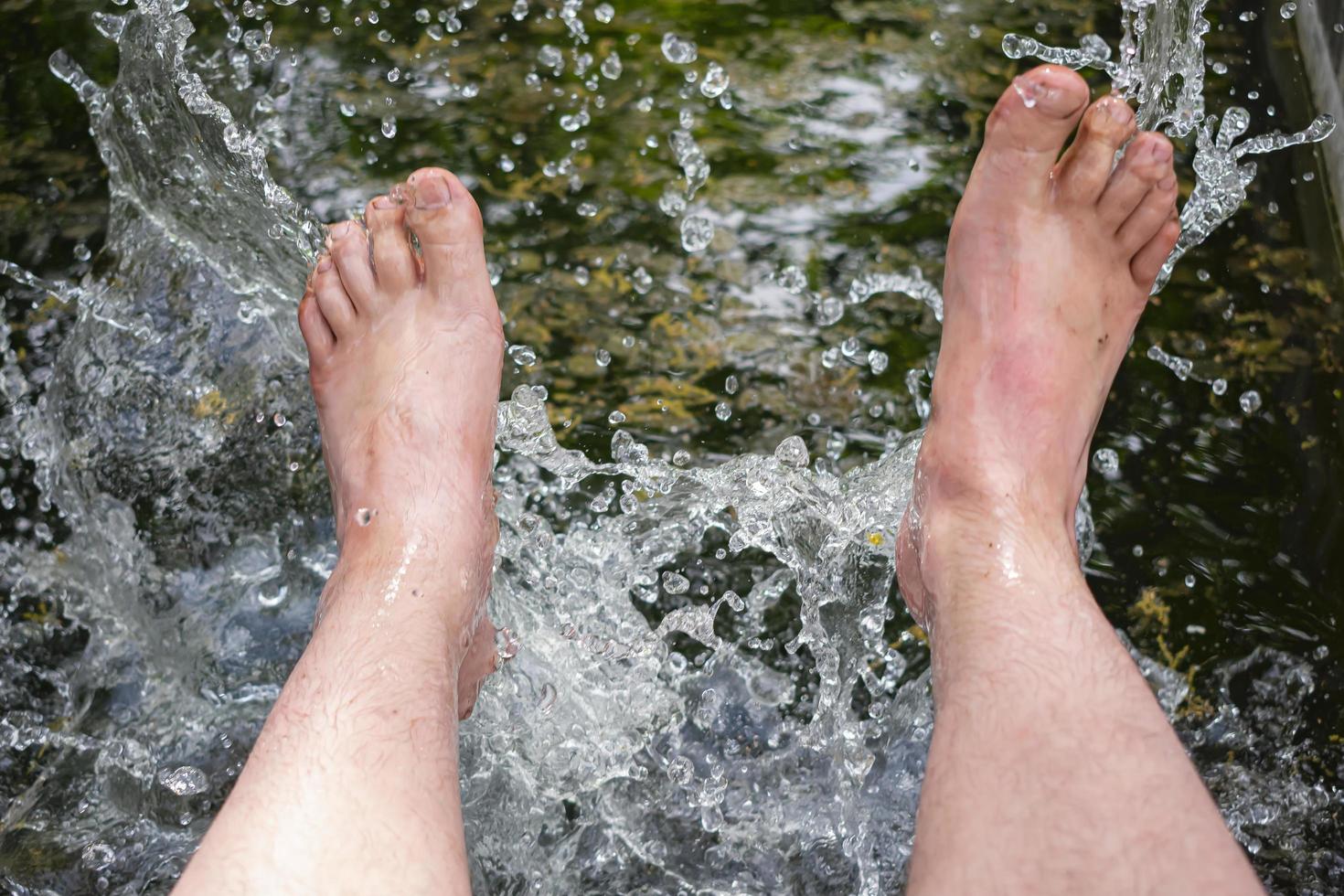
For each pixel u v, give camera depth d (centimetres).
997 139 116
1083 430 116
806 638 125
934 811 85
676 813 115
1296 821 113
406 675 94
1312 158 161
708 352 145
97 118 161
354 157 159
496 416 127
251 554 133
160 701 122
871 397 141
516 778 116
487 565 115
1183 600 126
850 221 156
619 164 161
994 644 93
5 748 118
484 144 162
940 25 179
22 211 153
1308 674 121
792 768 118
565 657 123
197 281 147
